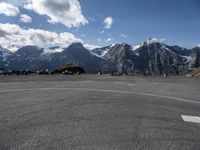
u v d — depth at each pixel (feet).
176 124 26.21
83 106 33.01
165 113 31.35
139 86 65.51
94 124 24.41
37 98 38.63
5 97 39.11
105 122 25.29
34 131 21.58
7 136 20.07
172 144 19.88
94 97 41.16
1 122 24.07
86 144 18.93
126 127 23.89
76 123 24.52
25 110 29.68
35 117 26.37
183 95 51.11
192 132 23.67
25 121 24.73
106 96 42.96
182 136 22.13
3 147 17.80
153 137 21.29
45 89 50.34
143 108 33.63
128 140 20.20
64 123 24.39
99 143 19.25
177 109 34.78
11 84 61.11
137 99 41.37
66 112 29.09
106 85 63.67
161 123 26.18
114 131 22.41
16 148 17.71
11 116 26.55
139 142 19.88
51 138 19.94
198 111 34.78
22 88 51.65
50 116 26.96
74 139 19.89
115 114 28.99
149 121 26.66
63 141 19.36
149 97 44.83
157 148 18.79
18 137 19.93
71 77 99.66
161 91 55.98
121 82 76.84
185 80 95.66
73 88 53.11
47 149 17.71
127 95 45.60
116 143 19.42
